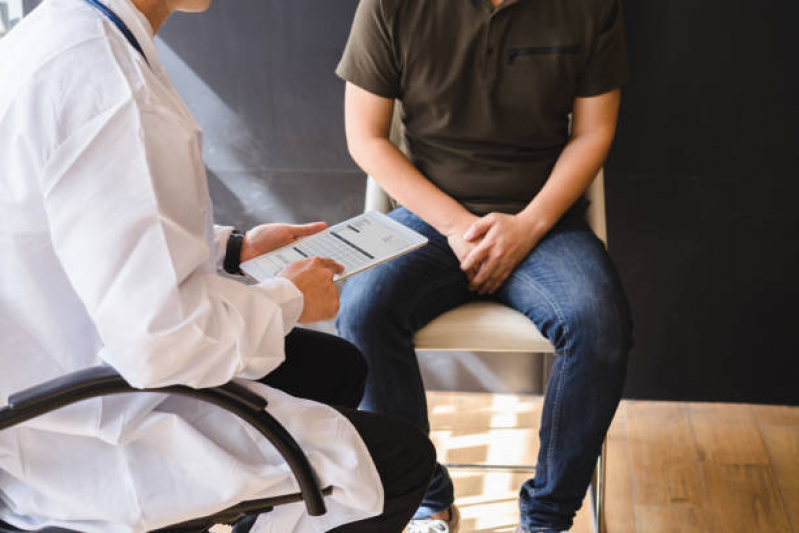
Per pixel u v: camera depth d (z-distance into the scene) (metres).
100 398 1.09
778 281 2.31
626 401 2.46
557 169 1.87
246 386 1.10
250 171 2.37
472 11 1.75
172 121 1.04
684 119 2.18
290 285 1.18
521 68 1.80
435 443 2.26
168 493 1.13
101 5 1.10
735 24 2.08
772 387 2.40
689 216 2.27
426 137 1.90
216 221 2.44
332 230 1.54
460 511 2.03
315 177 2.36
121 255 0.99
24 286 1.05
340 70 1.87
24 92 1.00
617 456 2.20
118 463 1.12
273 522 1.26
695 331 2.38
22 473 1.10
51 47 1.02
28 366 1.08
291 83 2.25
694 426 2.32
